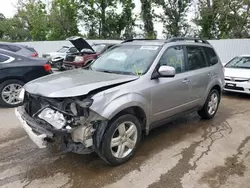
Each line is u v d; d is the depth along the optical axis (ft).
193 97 15.06
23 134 14.37
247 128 15.93
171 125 16.33
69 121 9.29
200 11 81.71
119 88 10.64
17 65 19.58
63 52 50.11
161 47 13.30
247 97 25.26
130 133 11.20
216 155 12.12
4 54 19.74
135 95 11.03
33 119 10.17
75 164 11.10
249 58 27.89
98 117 9.72
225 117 18.29
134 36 97.66
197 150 12.64
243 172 10.63
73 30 95.50
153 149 12.67
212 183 9.83
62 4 92.12
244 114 19.13
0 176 10.09
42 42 63.41
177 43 14.38
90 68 14.07
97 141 10.07
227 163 11.37
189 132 15.12
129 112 11.27
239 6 66.64
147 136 14.37
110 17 96.37
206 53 16.79
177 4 89.45
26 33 111.86
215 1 72.69
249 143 13.58
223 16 73.77
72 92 9.48
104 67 13.50
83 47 39.60
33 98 10.91
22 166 10.89
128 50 13.93
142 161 11.41
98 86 10.09
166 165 11.11
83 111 9.49
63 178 10.02
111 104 10.08
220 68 17.89
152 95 11.94
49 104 10.09
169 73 11.72
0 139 13.65
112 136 10.43
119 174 10.36
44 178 10.00
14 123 16.19
